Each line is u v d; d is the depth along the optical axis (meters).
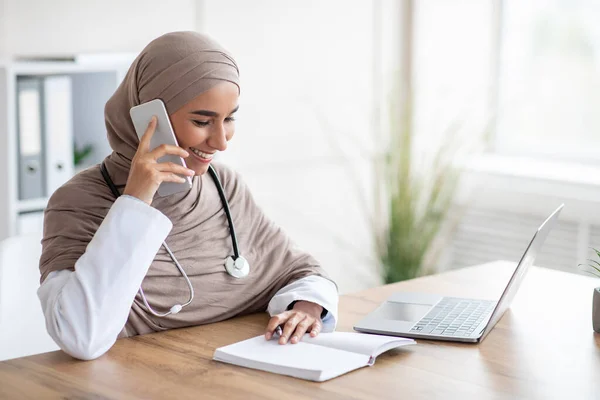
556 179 3.86
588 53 4.16
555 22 4.26
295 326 1.70
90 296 1.56
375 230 4.15
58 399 1.37
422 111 4.32
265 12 3.71
